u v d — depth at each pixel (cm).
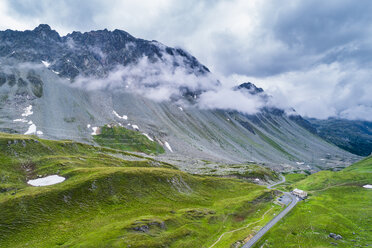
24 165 12512
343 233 9306
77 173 12050
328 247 8050
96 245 7275
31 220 8350
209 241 8950
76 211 9444
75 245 7294
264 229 9906
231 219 11288
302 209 12444
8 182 10581
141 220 9100
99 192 10819
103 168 13162
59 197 9769
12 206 8662
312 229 9688
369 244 8219
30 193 9525
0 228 7712
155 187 12888
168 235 8606
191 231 9269
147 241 7850
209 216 11075
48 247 7238
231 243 8538
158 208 10981
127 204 10775
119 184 11819
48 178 11444
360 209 11625
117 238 7756
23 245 7238
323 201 13500
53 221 8606
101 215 9569
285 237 9069
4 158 12438
